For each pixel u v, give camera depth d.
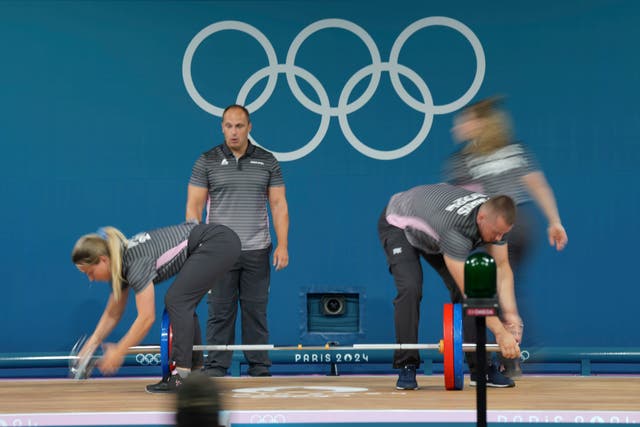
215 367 18.78
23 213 21.02
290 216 21.30
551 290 20.89
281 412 11.86
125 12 21.31
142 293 14.16
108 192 21.16
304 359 20.45
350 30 21.45
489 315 8.17
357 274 21.22
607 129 21.11
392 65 21.39
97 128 21.22
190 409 3.95
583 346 20.77
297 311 21.14
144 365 20.75
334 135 21.42
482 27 21.30
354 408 12.47
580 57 21.16
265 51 21.42
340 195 21.33
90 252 13.98
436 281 21.05
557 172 21.11
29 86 21.14
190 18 21.39
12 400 14.43
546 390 15.48
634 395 14.57
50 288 20.94
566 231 21.02
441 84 21.36
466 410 11.98
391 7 21.44
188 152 21.30
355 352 20.42
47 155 21.12
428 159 21.34
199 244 14.95
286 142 21.39
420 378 18.78
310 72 21.42
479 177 16.69
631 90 21.14
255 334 18.92
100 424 11.92
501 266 15.46
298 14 21.44
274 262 18.88
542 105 21.20
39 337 20.86
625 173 21.08
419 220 14.61
